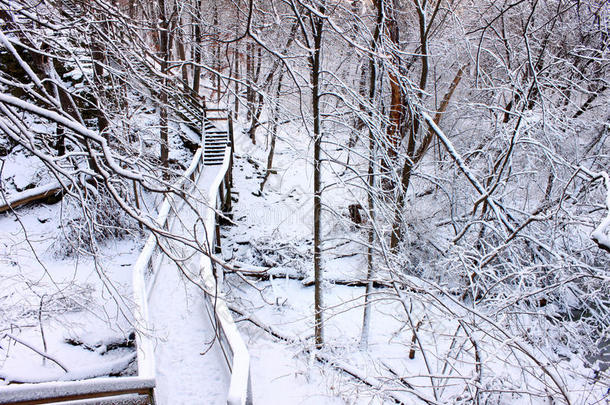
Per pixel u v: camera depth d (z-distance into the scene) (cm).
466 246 805
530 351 498
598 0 950
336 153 1920
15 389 342
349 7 852
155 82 493
